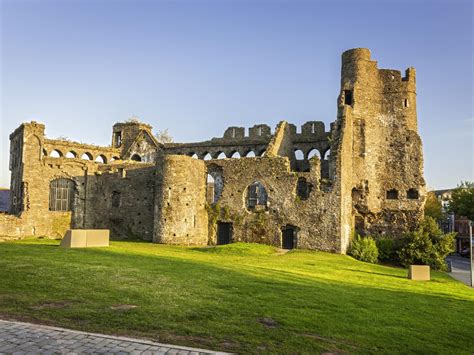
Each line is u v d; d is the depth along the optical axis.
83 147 59.47
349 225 44.72
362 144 47.53
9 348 9.36
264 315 13.55
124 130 63.94
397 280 27.38
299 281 21.11
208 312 13.38
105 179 50.41
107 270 19.67
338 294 18.38
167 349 9.80
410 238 43.31
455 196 76.75
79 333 10.58
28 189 47.22
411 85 48.94
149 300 14.40
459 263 55.44
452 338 13.13
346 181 43.94
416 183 47.06
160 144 60.88
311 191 42.28
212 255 32.25
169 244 41.72
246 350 10.29
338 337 11.95
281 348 10.62
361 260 40.97
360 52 49.00
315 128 53.81
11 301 13.41
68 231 29.20
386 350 11.23
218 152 57.66
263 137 55.66
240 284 18.41
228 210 44.72
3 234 44.78
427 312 16.59
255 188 50.16
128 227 48.75
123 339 10.28
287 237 43.03
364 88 48.69
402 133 48.22
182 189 43.00
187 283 17.81
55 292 14.86
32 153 47.97
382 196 47.75
